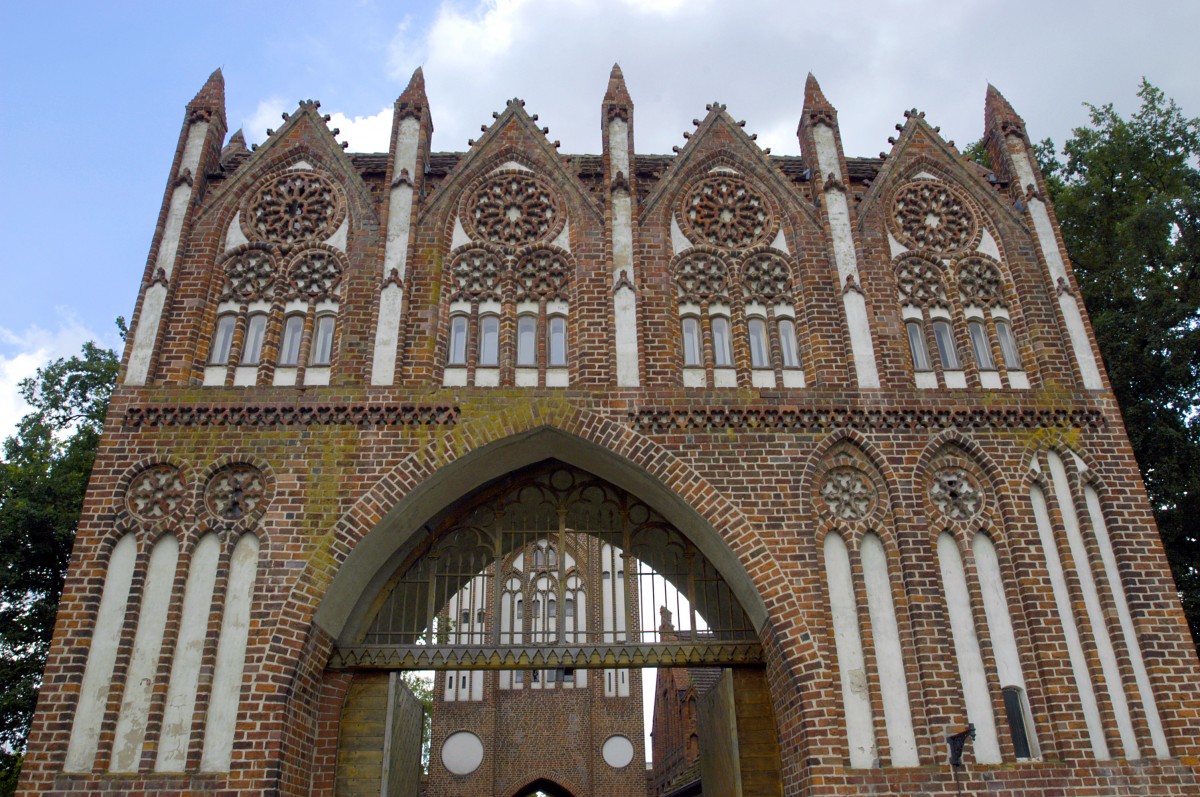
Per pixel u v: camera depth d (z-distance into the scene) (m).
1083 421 15.84
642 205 17.66
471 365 16.14
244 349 16.20
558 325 16.77
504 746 39.59
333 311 16.66
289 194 17.62
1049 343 16.66
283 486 14.68
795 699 13.68
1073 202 23.72
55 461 24.02
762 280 17.20
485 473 16.09
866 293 16.78
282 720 13.17
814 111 18.61
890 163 18.33
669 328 16.44
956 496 15.15
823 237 17.44
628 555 16.02
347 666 14.93
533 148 18.30
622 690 40.53
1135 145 23.38
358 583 15.07
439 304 16.58
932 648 13.89
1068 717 13.57
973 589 14.43
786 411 15.55
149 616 13.64
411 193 17.45
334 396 15.40
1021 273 17.34
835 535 14.79
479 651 15.14
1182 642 14.12
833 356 16.25
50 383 25.31
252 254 17.06
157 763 12.76
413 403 15.41
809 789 13.07
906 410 15.66
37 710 12.83
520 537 16.67
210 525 14.34
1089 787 13.11
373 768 14.62
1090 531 14.89
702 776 18.16
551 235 17.45
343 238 17.25
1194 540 20.94
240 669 13.43
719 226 17.67
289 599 13.88
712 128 18.66
